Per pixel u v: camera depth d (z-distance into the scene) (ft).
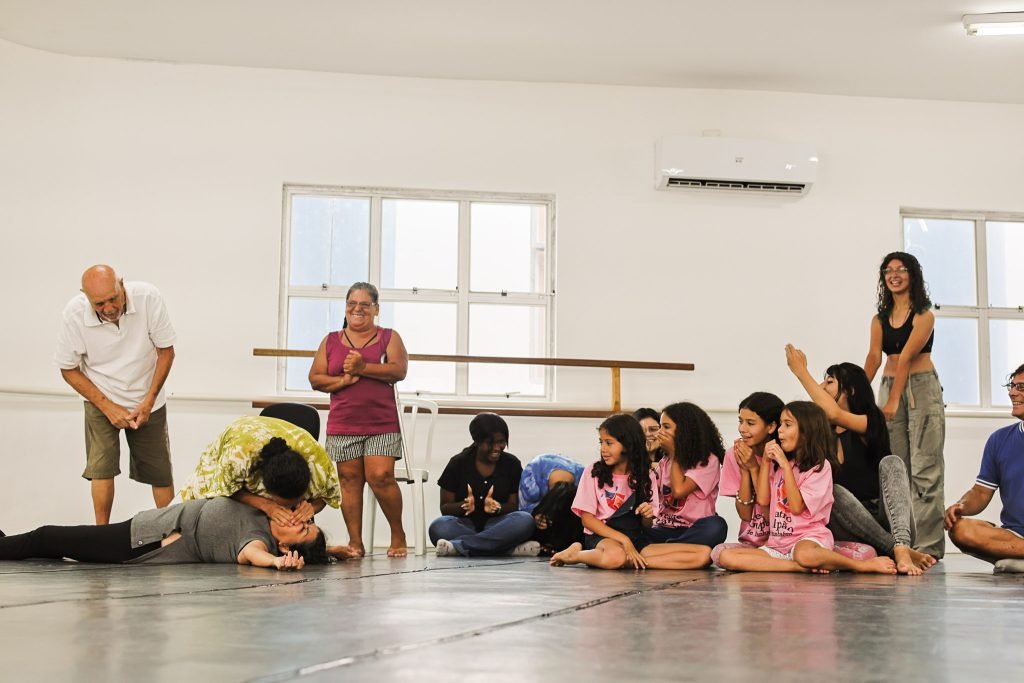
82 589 8.14
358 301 15.46
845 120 22.43
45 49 20.40
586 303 21.50
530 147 21.74
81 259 20.38
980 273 22.72
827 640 5.33
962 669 4.45
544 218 22.03
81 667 4.29
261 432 12.19
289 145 21.22
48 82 20.44
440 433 20.66
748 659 4.63
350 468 15.28
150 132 20.85
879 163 22.44
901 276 16.29
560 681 3.99
